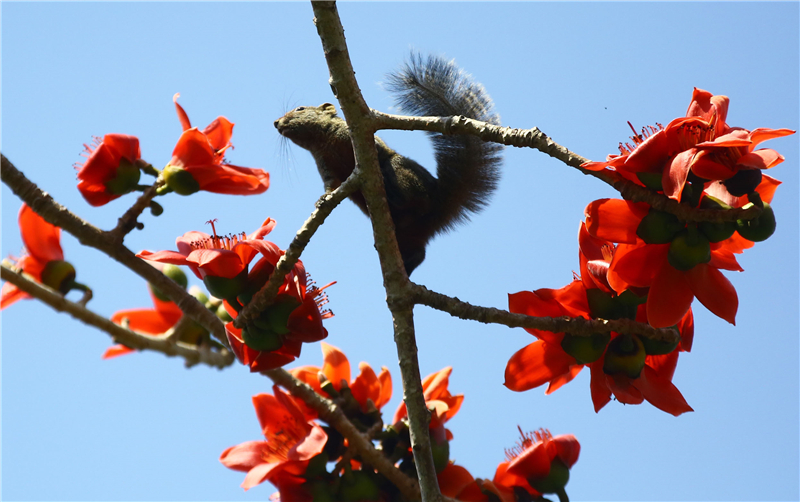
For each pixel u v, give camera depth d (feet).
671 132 13.14
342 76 13.62
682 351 13.70
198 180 13.83
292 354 13.65
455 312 13.58
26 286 13.89
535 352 13.58
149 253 13.64
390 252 13.66
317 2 13.58
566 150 13.34
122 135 13.84
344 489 13.76
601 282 13.53
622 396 13.48
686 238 13.24
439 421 13.85
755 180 13.10
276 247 13.55
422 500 13.56
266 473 13.62
